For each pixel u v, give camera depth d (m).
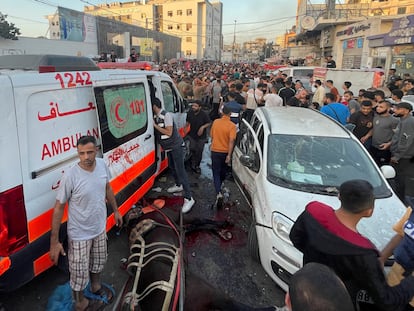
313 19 28.50
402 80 11.39
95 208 2.82
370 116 6.31
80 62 3.39
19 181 2.45
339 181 3.87
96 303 3.10
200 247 4.26
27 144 2.52
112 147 3.77
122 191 4.05
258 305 3.28
